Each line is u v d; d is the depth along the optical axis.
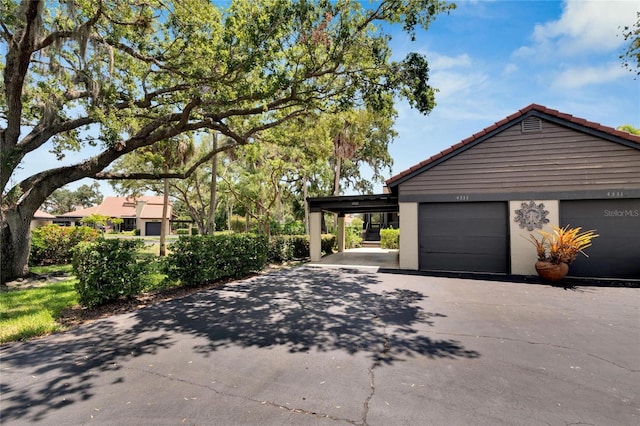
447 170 10.71
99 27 8.64
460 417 2.64
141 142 9.78
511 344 4.30
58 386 3.16
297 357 3.88
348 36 8.04
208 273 8.37
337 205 13.56
